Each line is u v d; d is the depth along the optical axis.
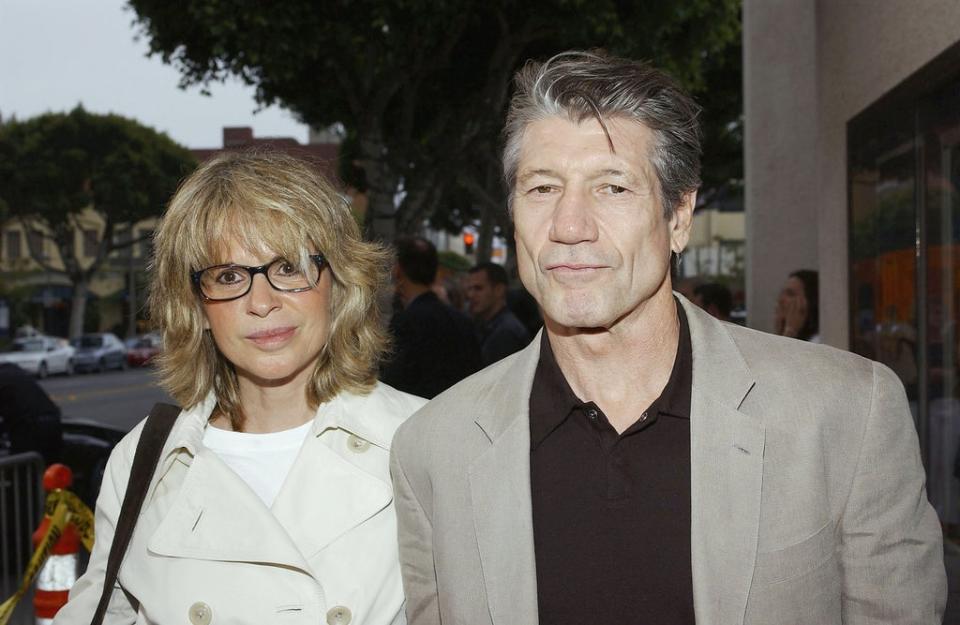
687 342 1.86
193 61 10.20
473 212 25.69
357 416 2.10
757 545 1.65
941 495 4.45
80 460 7.38
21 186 35.69
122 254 49.41
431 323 5.04
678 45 11.84
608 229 1.73
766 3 9.70
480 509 1.81
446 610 1.85
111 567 1.96
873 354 5.26
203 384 2.11
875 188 5.21
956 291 4.21
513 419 1.84
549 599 1.73
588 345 1.79
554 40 11.48
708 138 20.23
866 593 1.69
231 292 1.95
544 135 1.76
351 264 2.10
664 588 1.67
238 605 1.90
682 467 1.74
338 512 1.99
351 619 1.91
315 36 9.20
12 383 6.25
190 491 1.98
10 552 5.56
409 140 11.47
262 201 1.94
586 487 1.76
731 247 32.03
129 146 36.19
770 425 1.71
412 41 9.98
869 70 5.09
